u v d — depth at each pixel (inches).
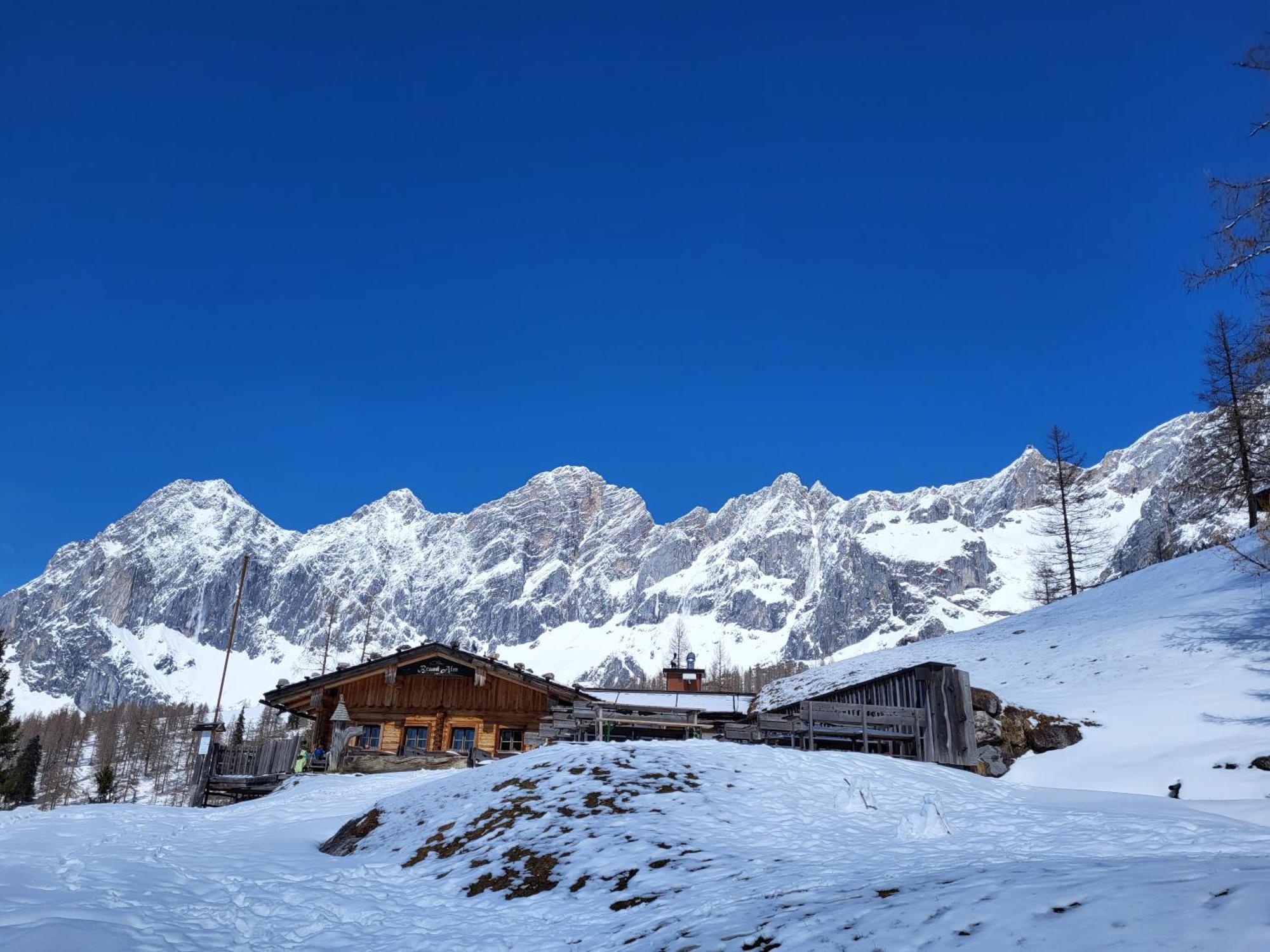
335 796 901.2
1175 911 236.4
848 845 504.4
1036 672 1243.2
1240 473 1691.7
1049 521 2603.3
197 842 637.3
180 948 353.4
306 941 387.2
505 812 600.1
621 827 544.4
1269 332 902.4
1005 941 244.7
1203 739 842.2
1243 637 1100.5
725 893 399.2
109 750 6461.6
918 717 944.3
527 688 1314.0
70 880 459.5
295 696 1337.4
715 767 696.4
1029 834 509.4
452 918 430.6
